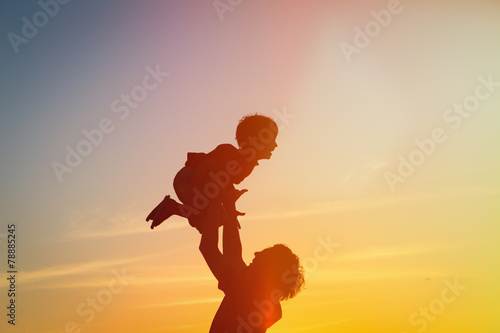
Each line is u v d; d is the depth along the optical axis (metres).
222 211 2.79
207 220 2.56
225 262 2.48
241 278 2.46
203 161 2.89
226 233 2.80
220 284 2.46
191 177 2.87
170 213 2.92
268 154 2.98
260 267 2.47
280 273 2.47
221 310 2.55
